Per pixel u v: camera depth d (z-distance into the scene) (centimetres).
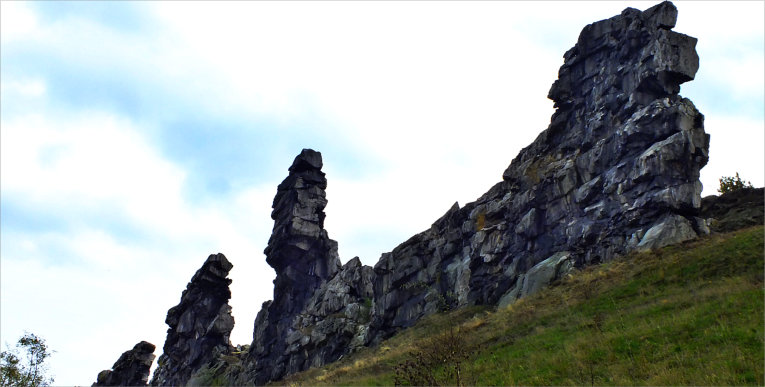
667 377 1848
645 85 4366
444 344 2858
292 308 7125
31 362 3309
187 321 8481
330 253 7444
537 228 4678
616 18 4844
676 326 2303
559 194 4616
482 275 4944
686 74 4244
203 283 8500
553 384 2136
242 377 7212
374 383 3159
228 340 8319
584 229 4262
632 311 2791
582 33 5038
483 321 3850
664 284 3075
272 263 7562
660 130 4078
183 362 8325
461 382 2455
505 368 2522
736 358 1839
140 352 9688
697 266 3100
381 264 6197
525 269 4569
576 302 3353
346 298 6544
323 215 7712
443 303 5244
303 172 7800
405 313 5609
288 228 7388
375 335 5759
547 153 5084
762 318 2103
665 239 3691
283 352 6744
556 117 5116
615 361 2178
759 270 2741
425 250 5922
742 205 4359
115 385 9625
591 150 4531
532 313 3488
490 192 5597
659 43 4312
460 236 5619
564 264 4172
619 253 3944
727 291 2567
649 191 3966
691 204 3781
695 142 3950
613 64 4709
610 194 4231
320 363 6003
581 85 4962
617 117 4488
